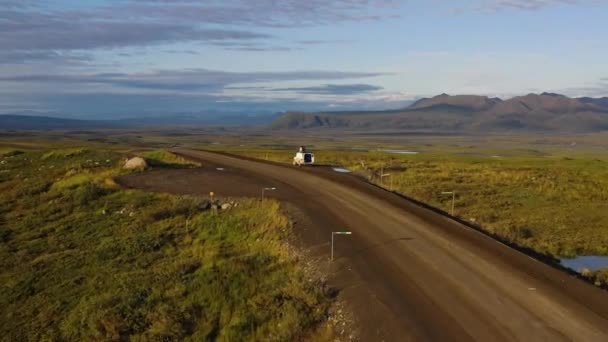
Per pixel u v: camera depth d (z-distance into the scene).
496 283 17.70
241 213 30.02
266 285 19.47
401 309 15.62
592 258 24.78
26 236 30.30
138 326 18.08
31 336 19.06
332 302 17.06
